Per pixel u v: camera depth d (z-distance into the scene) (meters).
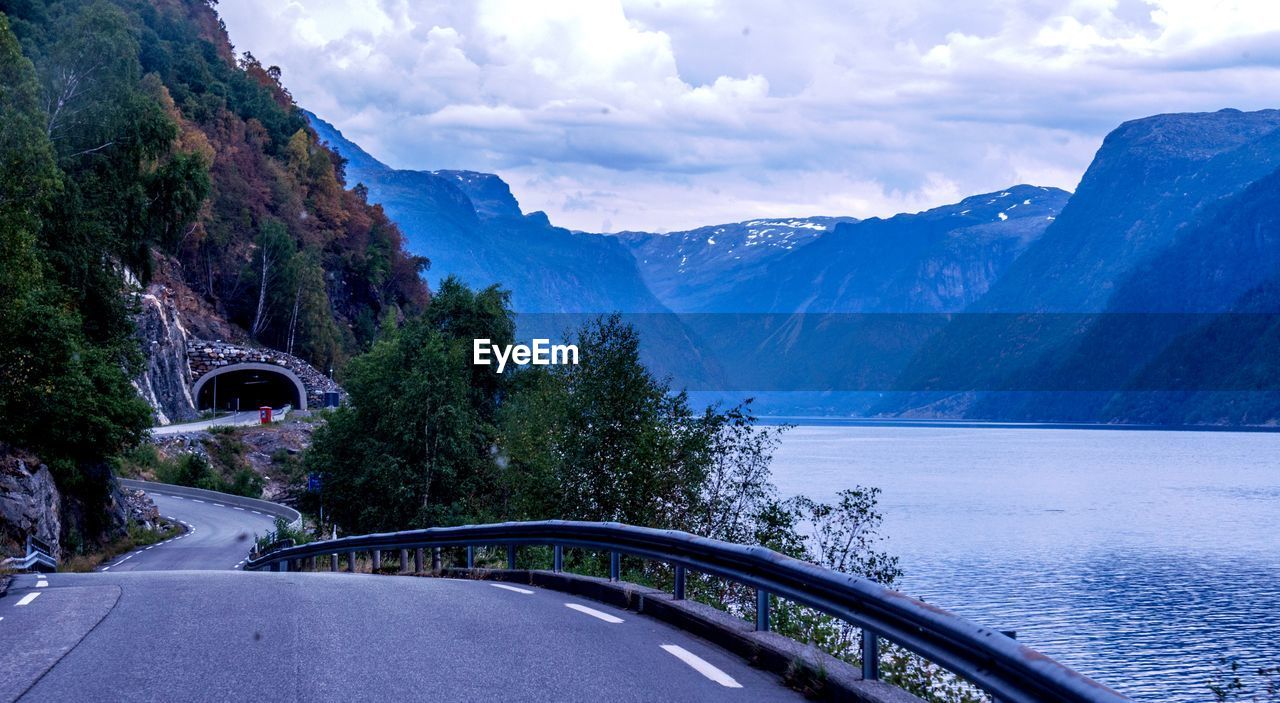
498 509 59.12
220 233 146.38
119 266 56.75
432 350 60.12
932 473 175.88
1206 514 123.88
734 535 27.52
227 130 167.88
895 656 11.97
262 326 146.75
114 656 8.94
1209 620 66.38
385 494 61.56
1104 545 98.38
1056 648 58.75
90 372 48.47
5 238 39.00
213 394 125.06
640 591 12.68
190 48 177.75
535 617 11.64
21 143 40.28
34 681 7.96
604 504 28.66
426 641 9.81
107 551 50.03
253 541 56.28
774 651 8.91
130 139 55.38
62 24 59.19
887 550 91.62
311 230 175.00
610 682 8.18
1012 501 134.62
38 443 45.59
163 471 86.69
